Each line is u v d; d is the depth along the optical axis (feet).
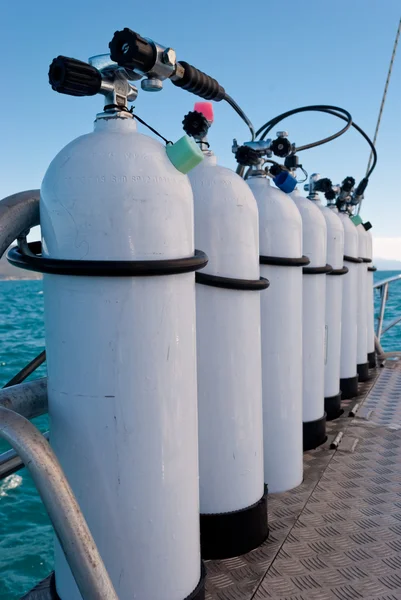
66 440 4.81
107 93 5.00
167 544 4.98
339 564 6.66
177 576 5.08
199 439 6.71
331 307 12.16
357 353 15.87
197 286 6.54
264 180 8.44
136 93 5.23
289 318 8.36
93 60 5.00
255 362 6.86
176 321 4.86
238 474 6.77
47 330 4.91
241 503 6.81
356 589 6.21
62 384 4.78
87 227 4.56
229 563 6.68
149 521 4.87
